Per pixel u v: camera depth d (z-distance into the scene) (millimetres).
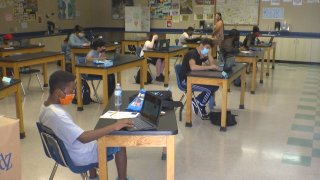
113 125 2266
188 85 4316
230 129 4391
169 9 11359
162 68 7391
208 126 4492
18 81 3852
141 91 2990
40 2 10008
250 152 3689
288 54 9883
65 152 2305
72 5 11289
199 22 11016
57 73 2328
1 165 1728
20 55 6023
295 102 5707
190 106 4395
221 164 3395
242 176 3152
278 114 5043
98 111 5152
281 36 9906
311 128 4441
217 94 6109
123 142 2340
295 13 9906
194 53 4777
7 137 1736
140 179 3080
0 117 1835
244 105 5492
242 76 5164
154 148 3758
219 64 4816
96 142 2463
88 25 12211
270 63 9758
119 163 2672
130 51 9344
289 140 4031
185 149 3758
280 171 3256
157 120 2373
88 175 2855
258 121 4715
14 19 9219
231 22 10656
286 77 7848
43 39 9461
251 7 10359
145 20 11586
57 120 2268
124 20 12156
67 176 3152
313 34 9820
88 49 7512
